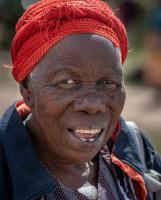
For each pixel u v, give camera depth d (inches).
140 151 110.0
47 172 97.2
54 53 92.4
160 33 508.4
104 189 101.6
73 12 93.0
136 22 607.5
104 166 104.3
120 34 97.0
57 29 92.5
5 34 628.4
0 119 100.6
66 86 92.4
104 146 106.6
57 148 95.3
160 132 405.1
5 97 493.4
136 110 476.7
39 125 96.5
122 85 95.8
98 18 94.3
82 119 92.3
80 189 99.7
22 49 95.6
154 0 541.6
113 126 96.5
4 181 96.1
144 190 105.3
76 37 92.2
